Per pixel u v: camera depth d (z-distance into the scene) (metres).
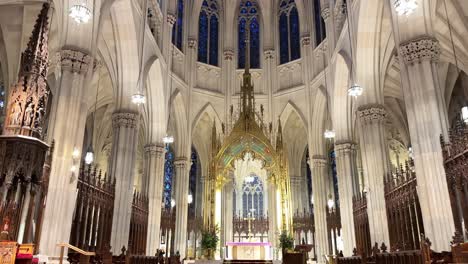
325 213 30.23
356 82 22.55
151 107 28.31
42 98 10.83
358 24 21.66
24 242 9.92
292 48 35.19
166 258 23.78
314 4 33.94
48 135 14.84
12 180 9.77
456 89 28.73
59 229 13.82
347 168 26.94
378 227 20.12
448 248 12.66
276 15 36.72
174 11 31.36
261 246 26.80
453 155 12.58
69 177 14.54
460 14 21.64
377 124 21.83
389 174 19.84
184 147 32.22
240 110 31.31
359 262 19.55
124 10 21.44
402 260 15.05
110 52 23.75
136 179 38.38
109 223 19.78
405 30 15.38
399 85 29.75
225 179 29.05
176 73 32.25
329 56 28.84
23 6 21.03
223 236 34.19
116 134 22.67
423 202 13.62
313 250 30.89
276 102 34.12
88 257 13.63
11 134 10.10
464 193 12.04
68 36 15.95
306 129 32.19
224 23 37.03
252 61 36.19
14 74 22.41
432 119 13.95
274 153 28.95
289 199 27.98
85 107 15.83
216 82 35.09
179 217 30.55
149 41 25.83
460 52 24.14
